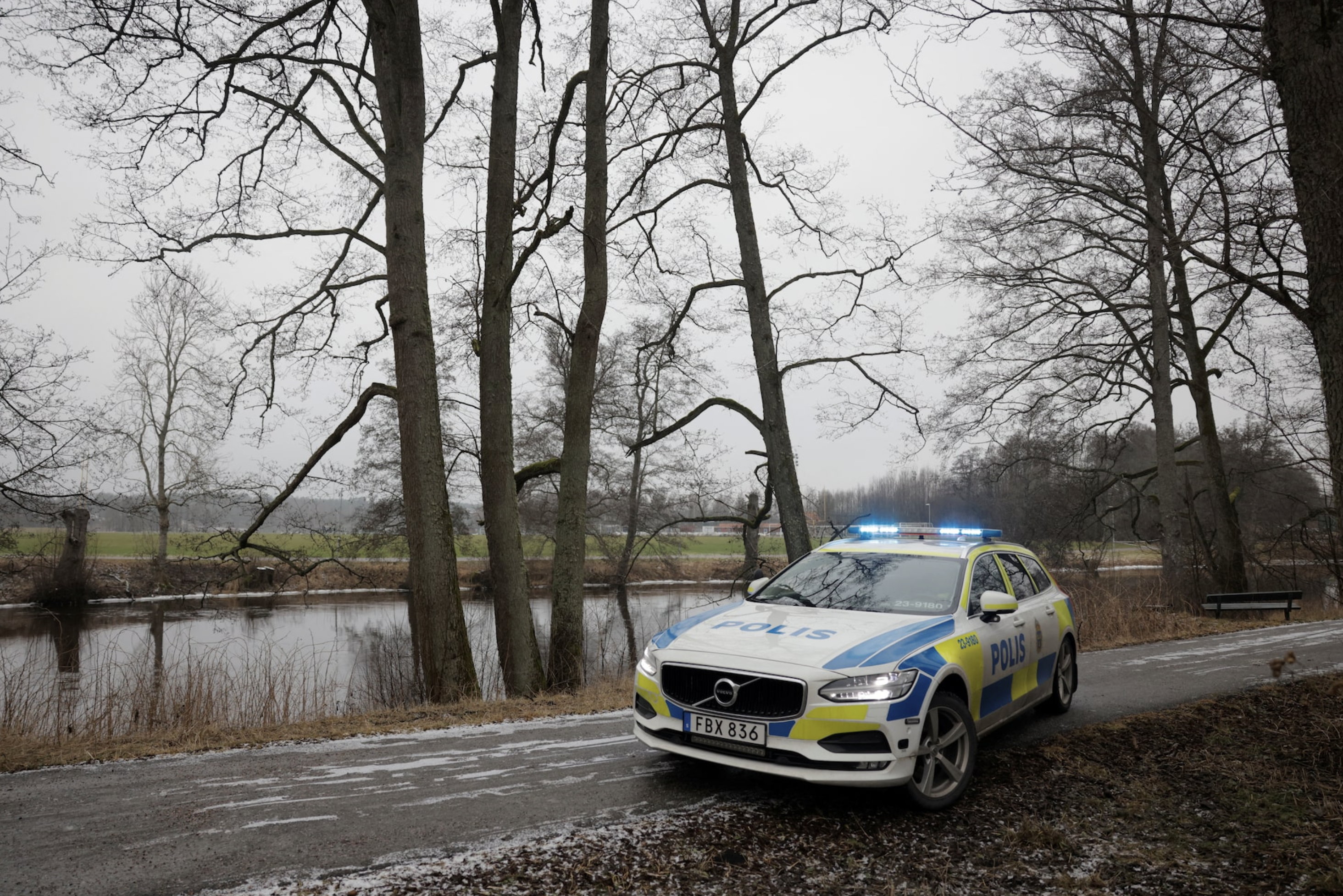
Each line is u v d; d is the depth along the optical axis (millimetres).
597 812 5023
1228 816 5004
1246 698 8625
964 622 5762
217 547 16562
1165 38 6883
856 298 15875
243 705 10055
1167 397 21719
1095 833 4723
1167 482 21734
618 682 12023
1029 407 24734
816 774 4684
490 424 13367
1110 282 22781
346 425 13180
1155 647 13328
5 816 4941
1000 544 7363
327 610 31859
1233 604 18766
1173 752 6492
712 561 52250
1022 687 6613
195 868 4113
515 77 13797
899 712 4766
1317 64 5711
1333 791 5438
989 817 4973
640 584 44094
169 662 14102
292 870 4098
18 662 16125
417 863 4188
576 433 13633
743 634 5480
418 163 11750
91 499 16906
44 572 32125
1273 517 28359
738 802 5203
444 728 7680
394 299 11516
